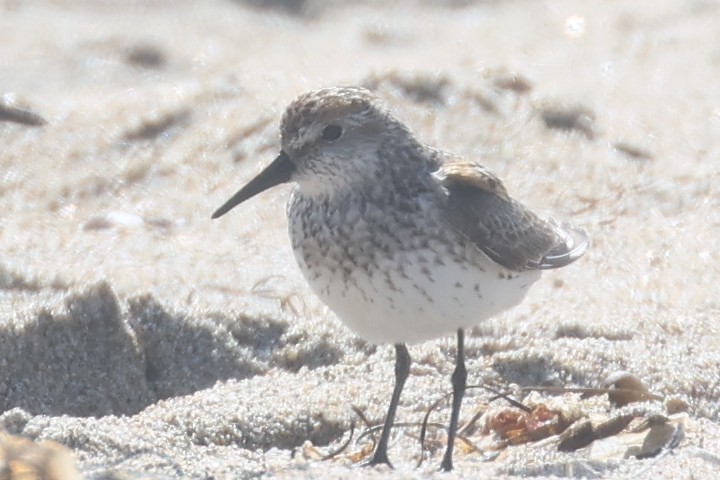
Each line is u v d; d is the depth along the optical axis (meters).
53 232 13.75
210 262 13.05
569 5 21.03
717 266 12.91
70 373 10.37
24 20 20.48
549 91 16.08
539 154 14.95
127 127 15.93
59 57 18.88
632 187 14.47
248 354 10.96
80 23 20.41
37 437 8.62
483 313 8.84
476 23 20.70
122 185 14.90
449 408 9.92
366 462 8.87
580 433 9.19
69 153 15.47
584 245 9.98
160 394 10.62
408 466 8.80
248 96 16.36
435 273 8.51
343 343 11.13
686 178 14.62
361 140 8.70
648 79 17.03
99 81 18.09
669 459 8.59
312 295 12.23
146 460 8.38
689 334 11.39
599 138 15.31
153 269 12.77
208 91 16.58
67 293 10.73
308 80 16.69
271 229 14.01
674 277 12.69
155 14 21.19
